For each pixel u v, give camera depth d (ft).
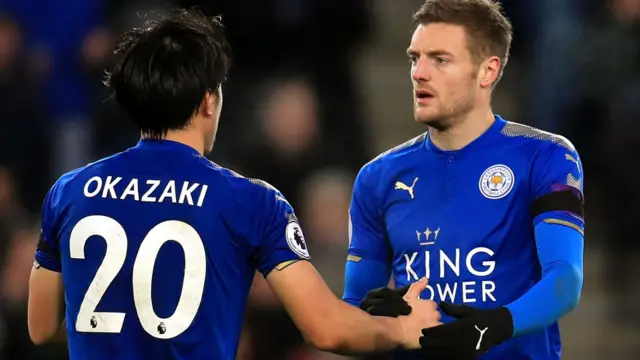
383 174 42.65
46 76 90.12
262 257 37.17
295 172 85.56
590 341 94.84
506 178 40.50
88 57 90.63
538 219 39.65
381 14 120.98
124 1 94.27
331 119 93.20
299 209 85.05
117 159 37.50
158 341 35.65
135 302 35.86
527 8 103.09
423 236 41.22
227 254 36.40
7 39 88.33
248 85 93.97
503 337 37.42
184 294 35.78
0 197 79.20
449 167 41.34
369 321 38.06
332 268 84.02
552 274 38.24
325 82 95.40
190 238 36.04
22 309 74.33
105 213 36.58
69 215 37.14
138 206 36.45
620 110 93.30
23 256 75.77
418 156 42.19
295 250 37.29
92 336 36.19
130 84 37.04
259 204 36.91
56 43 91.09
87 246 36.50
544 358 40.93
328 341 37.37
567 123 95.09
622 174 93.91
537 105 98.78
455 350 37.40
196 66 37.09
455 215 40.83
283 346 75.56
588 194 96.02
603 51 93.56
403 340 38.75
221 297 36.27
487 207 40.55
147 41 37.27
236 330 36.99
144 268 35.86
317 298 37.22
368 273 42.93
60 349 73.92
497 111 104.94
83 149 89.56
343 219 84.99
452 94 40.52
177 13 39.93
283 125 86.07
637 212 94.32
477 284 40.32
